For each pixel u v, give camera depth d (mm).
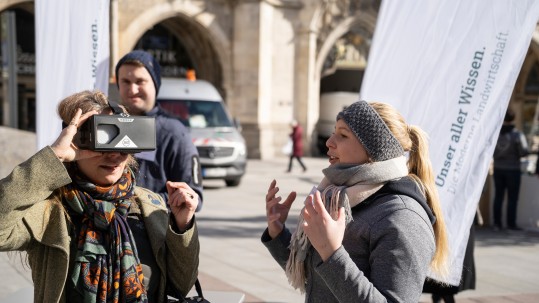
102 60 4281
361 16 27219
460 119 3996
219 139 14383
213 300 2857
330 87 33844
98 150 2053
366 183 2223
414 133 2457
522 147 9648
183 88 15391
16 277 6051
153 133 2158
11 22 13195
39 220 2098
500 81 3957
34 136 12531
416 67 4062
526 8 3928
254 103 24516
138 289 2172
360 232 2162
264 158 24797
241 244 8102
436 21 4047
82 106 2207
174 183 2373
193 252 2375
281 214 2652
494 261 7492
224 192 13742
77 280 2104
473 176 3986
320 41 26625
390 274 2039
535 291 6141
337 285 2016
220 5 24109
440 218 2426
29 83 25000
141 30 22062
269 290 5910
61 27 4250
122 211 2236
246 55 24438
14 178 1981
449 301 5020
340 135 2312
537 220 9961
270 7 24859
